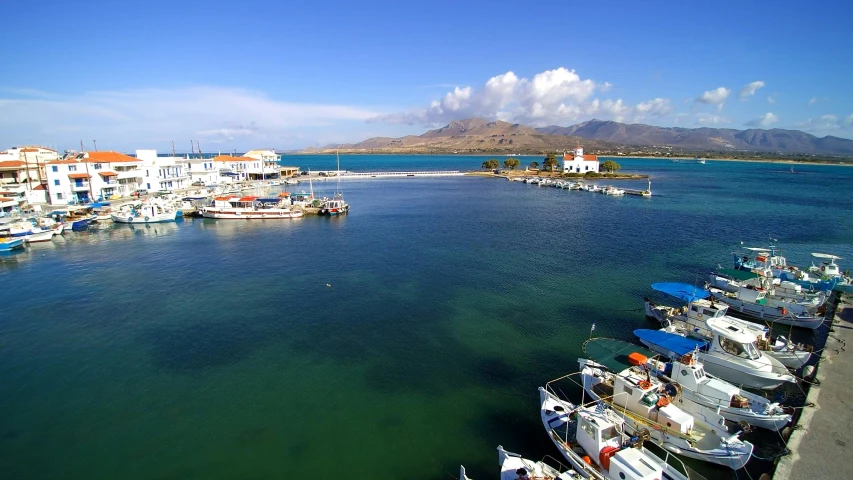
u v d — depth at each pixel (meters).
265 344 45.66
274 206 122.31
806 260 74.44
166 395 36.94
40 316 52.66
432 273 68.19
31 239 89.25
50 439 31.67
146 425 33.19
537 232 98.38
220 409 35.06
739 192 181.12
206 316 52.53
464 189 193.00
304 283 64.06
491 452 30.48
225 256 79.50
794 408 32.12
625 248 83.00
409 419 33.88
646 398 30.67
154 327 49.66
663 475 25.91
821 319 46.44
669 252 79.81
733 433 30.39
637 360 34.34
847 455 26.36
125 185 137.75
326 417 34.12
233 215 117.81
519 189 193.25
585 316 51.75
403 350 44.22
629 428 30.16
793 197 163.38
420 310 53.97
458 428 32.88
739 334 36.97
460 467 28.03
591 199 158.50
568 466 28.67
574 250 81.81
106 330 48.94
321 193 174.62
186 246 87.44
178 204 127.31
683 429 28.91
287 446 31.05
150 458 29.88
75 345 45.59
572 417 31.69
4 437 31.88
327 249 84.19
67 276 67.81
